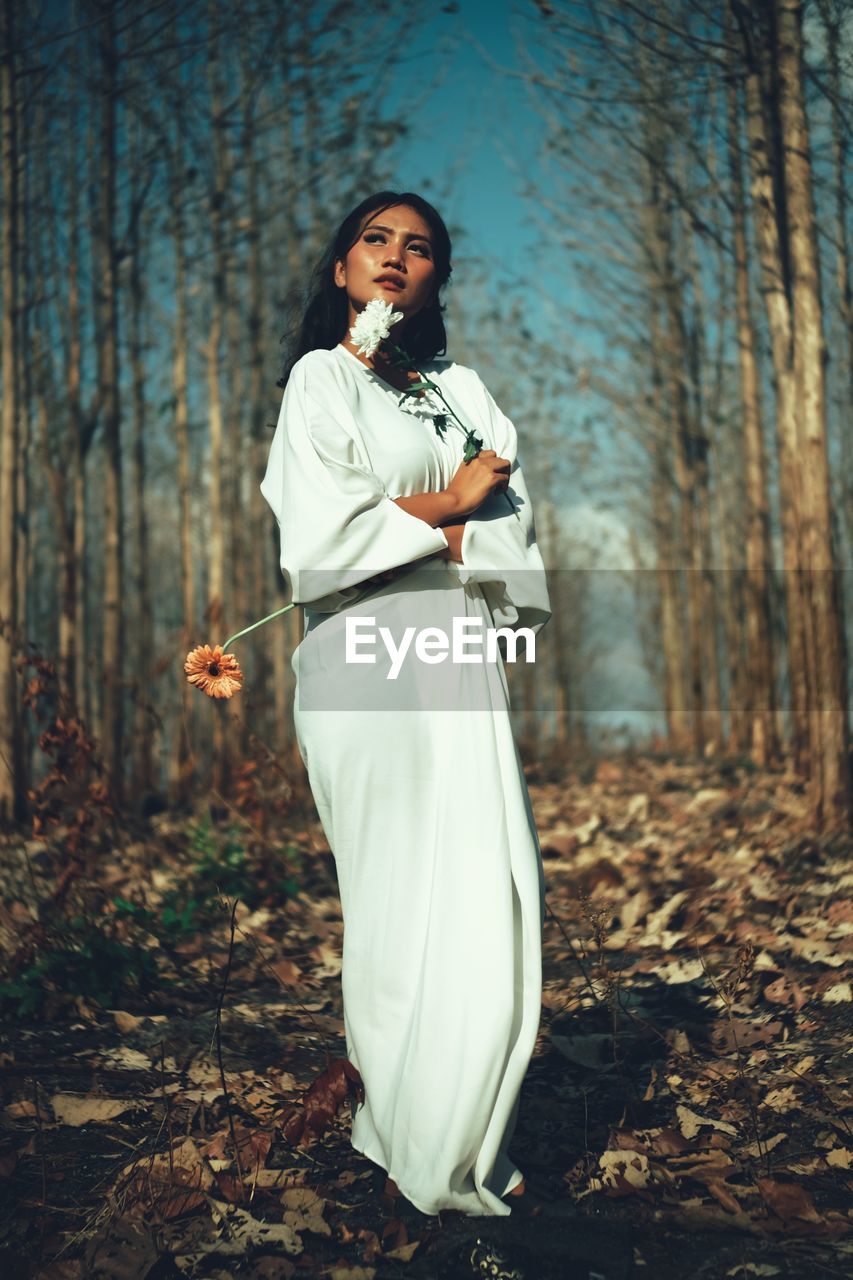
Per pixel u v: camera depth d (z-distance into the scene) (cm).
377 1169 257
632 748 1440
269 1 870
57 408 1073
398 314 248
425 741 235
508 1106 219
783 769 973
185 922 468
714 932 442
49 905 457
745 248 1036
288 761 864
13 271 796
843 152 708
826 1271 213
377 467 243
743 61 679
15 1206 240
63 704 492
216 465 1028
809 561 635
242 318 1191
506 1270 211
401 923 231
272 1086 312
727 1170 254
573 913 504
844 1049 312
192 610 1042
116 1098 298
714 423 1320
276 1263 219
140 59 878
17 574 784
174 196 974
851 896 463
